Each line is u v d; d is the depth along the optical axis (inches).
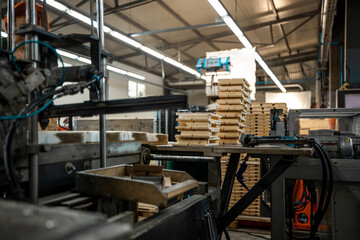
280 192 137.7
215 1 268.8
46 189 72.2
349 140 148.9
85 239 26.8
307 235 183.6
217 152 126.0
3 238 26.7
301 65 789.9
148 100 67.8
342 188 139.5
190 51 639.1
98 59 83.3
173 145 135.5
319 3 456.8
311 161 137.9
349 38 324.2
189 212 90.0
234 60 284.8
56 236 26.3
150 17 458.3
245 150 121.3
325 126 369.7
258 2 438.3
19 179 62.6
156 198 63.2
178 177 86.0
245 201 129.7
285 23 525.7
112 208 80.9
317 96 701.9
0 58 59.1
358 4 321.7
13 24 87.2
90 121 219.1
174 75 815.7
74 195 72.3
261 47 625.3
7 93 55.7
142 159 114.0
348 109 181.2
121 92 626.2
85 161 85.6
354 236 137.8
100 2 95.0
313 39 623.8
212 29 524.4
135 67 692.7
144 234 65.5
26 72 61.0
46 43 72.7
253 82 280.4
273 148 120.0
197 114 132.9
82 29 448.1
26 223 29.7
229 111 171.5
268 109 226.1
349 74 323.6
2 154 56.8
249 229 203.8
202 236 98.8
